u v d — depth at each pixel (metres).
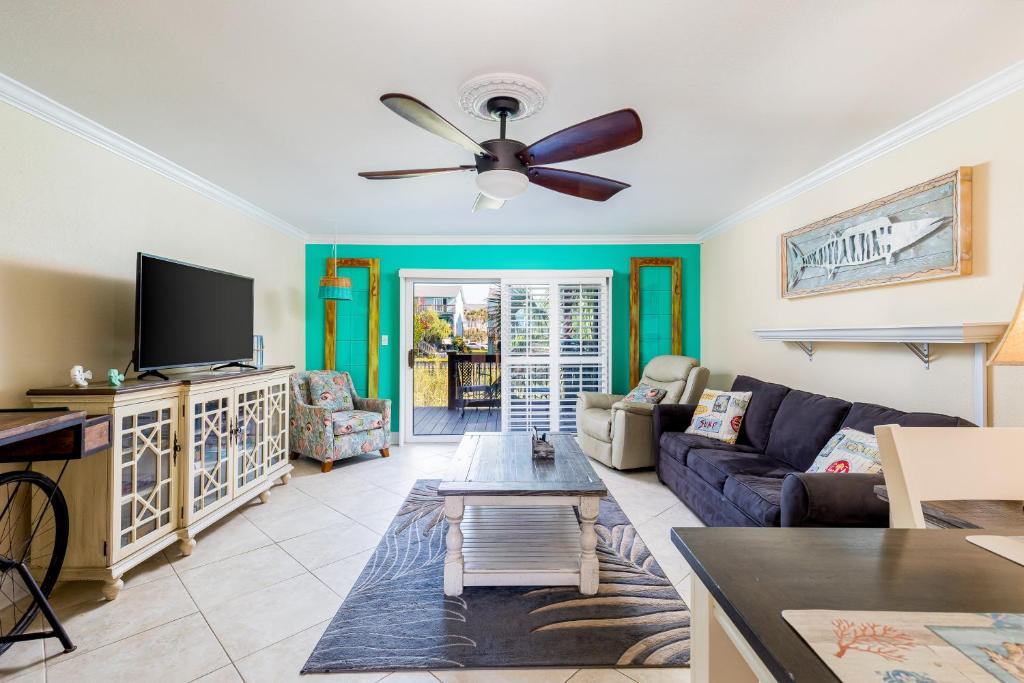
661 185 3.43
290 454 4.52
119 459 2.10
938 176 2.29
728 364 4.57
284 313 4.69
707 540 0.88
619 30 1.68
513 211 4.12
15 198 2.11
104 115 2.34
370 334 5.12
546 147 1.98
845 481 1.94
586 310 5.13
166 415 2.42
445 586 2.11
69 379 2.37
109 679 1.60
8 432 1.54
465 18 1.61
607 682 1.60
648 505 3.26
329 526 2.89
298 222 4.52
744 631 0.63
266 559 2.46
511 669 1.66
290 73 1.96
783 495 2.02
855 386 2.93
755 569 0.77
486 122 2.32
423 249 5.18
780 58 1.85
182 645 1.77
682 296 5.18
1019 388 2.00
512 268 5.20
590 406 4.74
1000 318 2.06
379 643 1.78
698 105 2.22
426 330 6.74
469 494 2.11
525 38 1.72
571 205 3.94
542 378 5.15
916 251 2.41
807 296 3.33
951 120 2.24
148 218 2.90
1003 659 0.55
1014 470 1.10
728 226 4.50
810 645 0.58
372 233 4.99
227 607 2.02
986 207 2.11
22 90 2.06
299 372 4.64
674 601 2.07
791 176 3.24
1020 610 0.66
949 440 1.11
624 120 1.72
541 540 2.55
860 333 2.57
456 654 1.72
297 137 2.59
